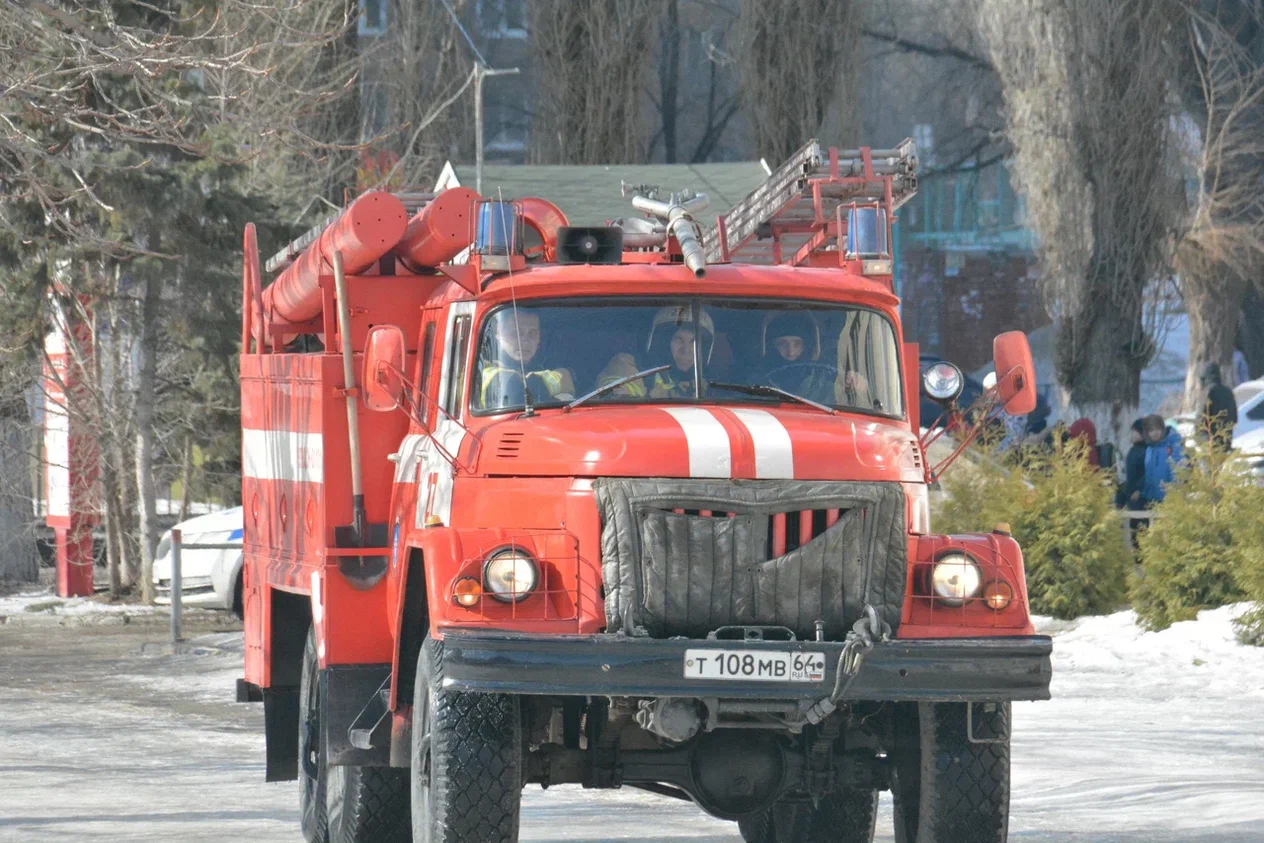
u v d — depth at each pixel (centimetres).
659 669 2567
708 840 3566
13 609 9088
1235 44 15375
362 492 3303
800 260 3706
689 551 2656
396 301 3453
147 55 5059
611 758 2903
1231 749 4616
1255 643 6334
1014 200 19250
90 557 9631
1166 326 14238
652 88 17138
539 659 2552
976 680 2633
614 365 3009
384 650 3291
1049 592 7338
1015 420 9800
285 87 7512
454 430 3023
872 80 18450
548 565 2684
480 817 2647
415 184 12456
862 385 3092
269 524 3847
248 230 4391
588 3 14738
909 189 3791
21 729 5394
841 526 2688
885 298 3136
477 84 11512
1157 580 6838
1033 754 4541
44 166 8119
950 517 7544
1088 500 7412
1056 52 13600
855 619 2684
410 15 13912
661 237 3669
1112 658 6344
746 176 11506
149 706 5941
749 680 2581
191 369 9762
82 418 9288
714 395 3006
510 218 3086
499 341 3025
